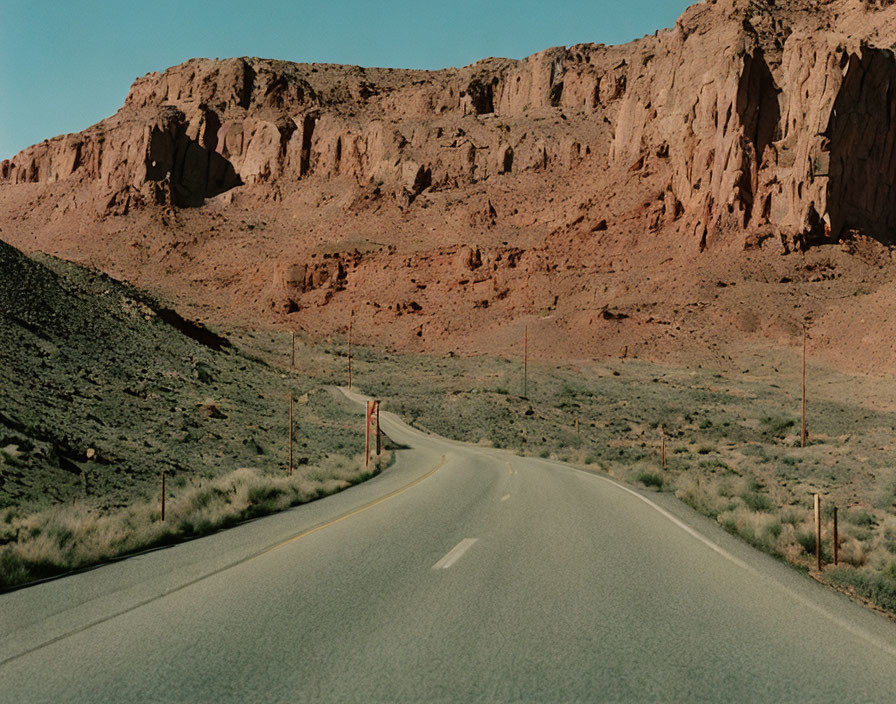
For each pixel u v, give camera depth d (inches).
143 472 876.6
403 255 6461.6
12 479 679.7
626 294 4963.1
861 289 4387.3
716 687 177.5
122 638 215.6
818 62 4985.2
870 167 4950.8
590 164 7244.1
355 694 170.9
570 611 248.1
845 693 175.3
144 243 7544.3
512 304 5497.1
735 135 5054.1
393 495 677.3
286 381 2642.7
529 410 2746.1
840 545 423.8
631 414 2790.4
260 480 694.5
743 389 3353.8
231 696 169.8
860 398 2982.3
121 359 1831.9
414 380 3688.5
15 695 171.5
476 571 317.4
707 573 317.1
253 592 275.7
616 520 498.6
